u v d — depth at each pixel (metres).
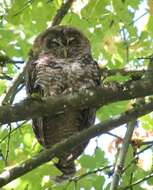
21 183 10.92
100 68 12.73
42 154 8.60
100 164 11.55
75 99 8.70
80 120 12.00
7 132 13.09
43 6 13.33
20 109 8.59
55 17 12.94
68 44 13.00
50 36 13.27
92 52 13.65
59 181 10.79
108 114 13.11
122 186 11.34
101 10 13.23
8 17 13.09
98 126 8.70
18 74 11.77
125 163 11.51
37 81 12.19
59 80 12.19
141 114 8.70
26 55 13.71
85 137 8.70
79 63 12.44
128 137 10.48
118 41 13.19
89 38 13.65
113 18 13.34
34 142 13.11
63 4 12.83
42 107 8.63
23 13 13.25
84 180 11.41
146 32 13.17
